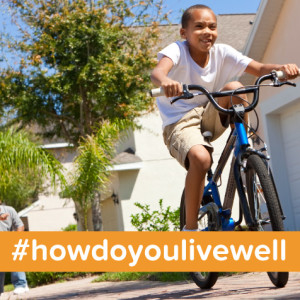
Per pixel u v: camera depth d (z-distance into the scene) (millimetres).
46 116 16891
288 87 9453
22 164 12594
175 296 4449
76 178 12445
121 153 18078
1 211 8617
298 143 9680
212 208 4137
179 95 3607
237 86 3865
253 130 3795
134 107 16156
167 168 17797
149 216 9109
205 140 4000
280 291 3670
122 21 16953
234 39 19766
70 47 16250
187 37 4078
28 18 16578
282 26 9703
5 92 16406
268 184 3543
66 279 14156
